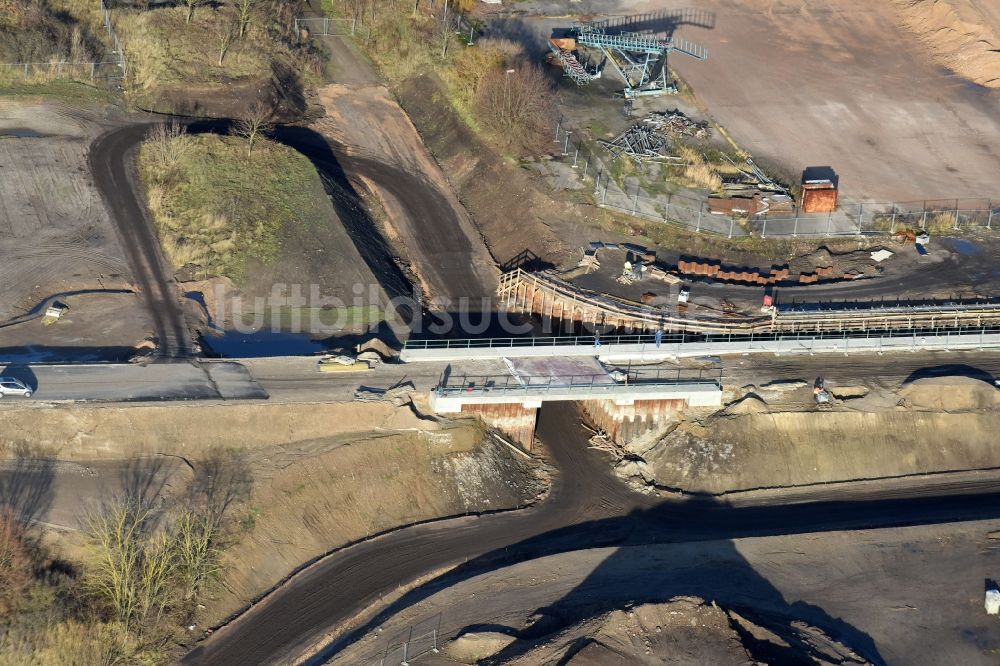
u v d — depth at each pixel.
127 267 96.31
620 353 92.75
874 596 75.94
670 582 76.81
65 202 102.12
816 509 85.94
